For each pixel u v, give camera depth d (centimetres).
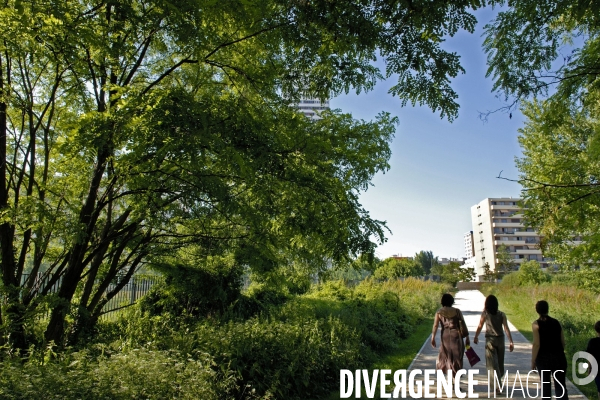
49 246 1006
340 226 782
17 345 709
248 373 677
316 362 808
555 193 515
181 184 678
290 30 560
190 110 577
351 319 1237
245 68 777
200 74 902
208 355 618
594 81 464
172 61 930
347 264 940
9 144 942
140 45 804
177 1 549
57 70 775
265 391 655
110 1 562
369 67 608
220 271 1282
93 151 635
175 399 467
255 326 834
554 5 432
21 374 407
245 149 614
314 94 641
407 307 2020
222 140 589
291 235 920
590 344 648
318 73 612
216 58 805
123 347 661
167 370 506
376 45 488
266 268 1150
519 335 1460
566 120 547
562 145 594
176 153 577
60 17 499
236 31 695
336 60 575
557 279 3622
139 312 1109
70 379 412
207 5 540
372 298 1973
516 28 461
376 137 1072
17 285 790
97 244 842
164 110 568
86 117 586
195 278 1180
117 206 1034
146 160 613
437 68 480
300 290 2267
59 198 912
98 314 955
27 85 893
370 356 1067
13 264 782
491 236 10700
